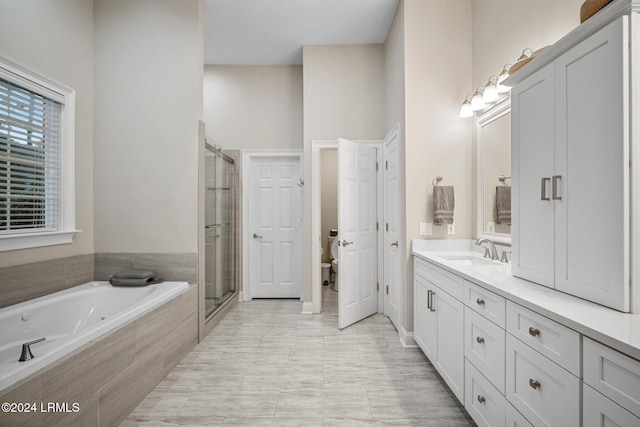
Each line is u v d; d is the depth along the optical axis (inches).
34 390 48.8
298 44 151.0
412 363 98.0
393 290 133.2
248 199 172.1
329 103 150.3
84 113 111.3
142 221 114.8
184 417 71.7
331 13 127.9
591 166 45.9
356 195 137.3
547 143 55.4
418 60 111.9
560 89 51.9
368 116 150.0
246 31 140.5
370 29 139.0
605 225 43.6
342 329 127.8
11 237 83.4
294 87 170.9
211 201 133.3
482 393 62.0
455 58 111.7
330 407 75.4
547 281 55.6
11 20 84.1
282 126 170.6
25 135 90.5
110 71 114.6
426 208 111.6
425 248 110.4
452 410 74.4
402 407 75.4
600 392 34.8
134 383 75.3
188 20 114.9
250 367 95.6
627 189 40.8
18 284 86.3
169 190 114.8
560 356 40.9
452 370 76.5
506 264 82.8
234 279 169.5
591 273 46.1
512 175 66.4
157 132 115.0
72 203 104.0
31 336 82.5
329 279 213.5
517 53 85.4
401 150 116.8
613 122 42.1
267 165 175.8
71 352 57.5
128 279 105.8
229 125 171.3
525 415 48.4
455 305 74.8
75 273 106.0
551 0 71.9
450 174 111.3
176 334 97.4
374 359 100.7
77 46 107.3
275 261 175.8
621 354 32.1
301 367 95.4
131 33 115.0
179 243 114.4
